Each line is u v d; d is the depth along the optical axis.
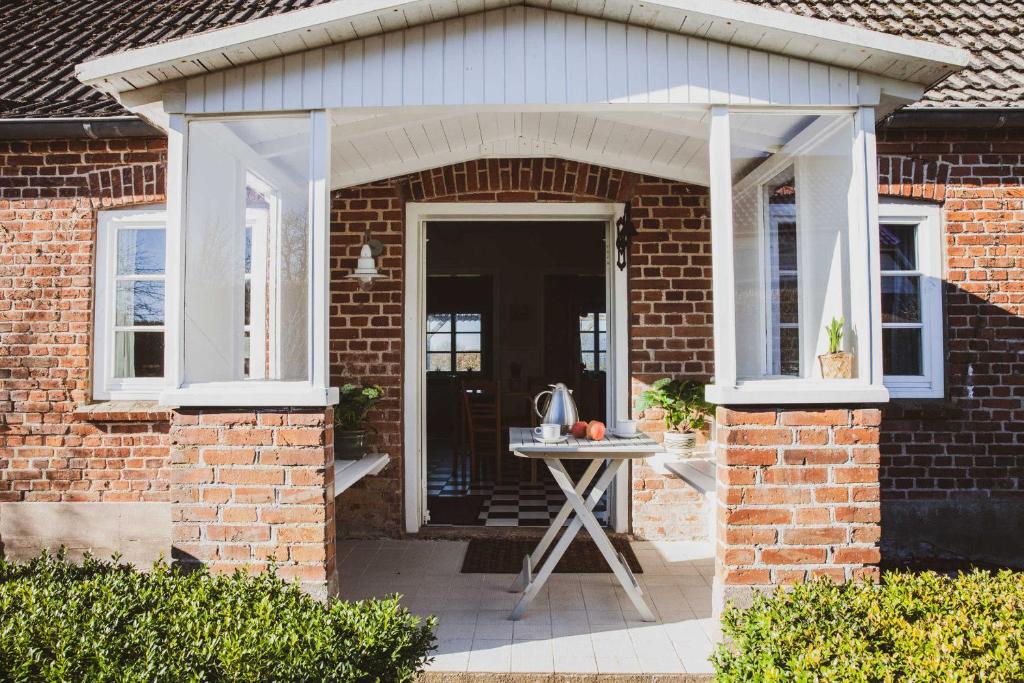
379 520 5.89
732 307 3.79
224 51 3.60
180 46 3.55
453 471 8.75
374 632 2.68
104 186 5.46
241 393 3.69
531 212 6.01
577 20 3.74
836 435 3.71
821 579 3.19
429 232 12.02
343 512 5.90
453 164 5.84
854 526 3.69
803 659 2.44
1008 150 5.42
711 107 3.80
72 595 2.89
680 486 5.82
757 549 3.68
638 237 5.83
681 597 4.58
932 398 5.47
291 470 3.67
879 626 2.67
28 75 5.86
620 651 3.77
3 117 5.29
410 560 5.34
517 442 4.62
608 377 6.18
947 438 5.43
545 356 13.38
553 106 3.76
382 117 4.18
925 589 3.06
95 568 3.40
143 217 5.53
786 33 3.57
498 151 5.61
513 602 4.49
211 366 3.98
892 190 5.40
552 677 3.51
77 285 5.46
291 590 3.11
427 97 3.72
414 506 6.00
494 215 6.06
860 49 3.60
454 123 4.75
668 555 5.45
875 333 3.78
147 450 5.41
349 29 3.64
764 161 3.99
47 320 5.45
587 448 4.25
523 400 11.77
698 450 5.38
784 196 4.02
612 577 4.96
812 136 4.06
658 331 5.81
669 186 5.82
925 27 6.28
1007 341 5.44
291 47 3.69
